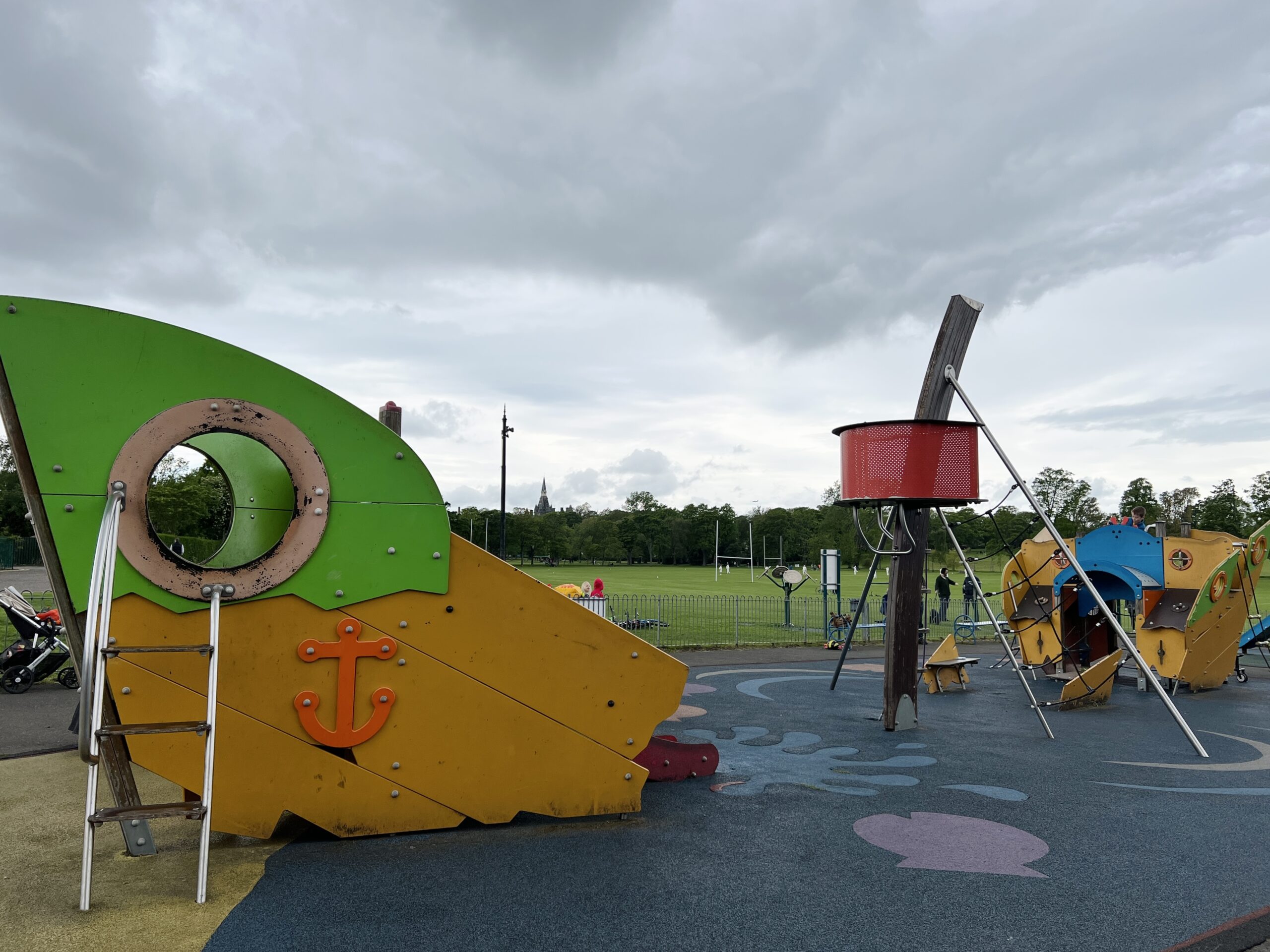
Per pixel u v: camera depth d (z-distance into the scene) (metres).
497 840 5.10
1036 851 5.04
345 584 4.87
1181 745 8.44
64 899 4.08
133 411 4.43
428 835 5.12
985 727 9.35
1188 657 12.16
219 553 6.27
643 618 23.91
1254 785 6.75
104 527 4.07
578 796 5.43
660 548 149.62
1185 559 12.62
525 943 3.68
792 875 4.58
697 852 4.95
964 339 9.12
